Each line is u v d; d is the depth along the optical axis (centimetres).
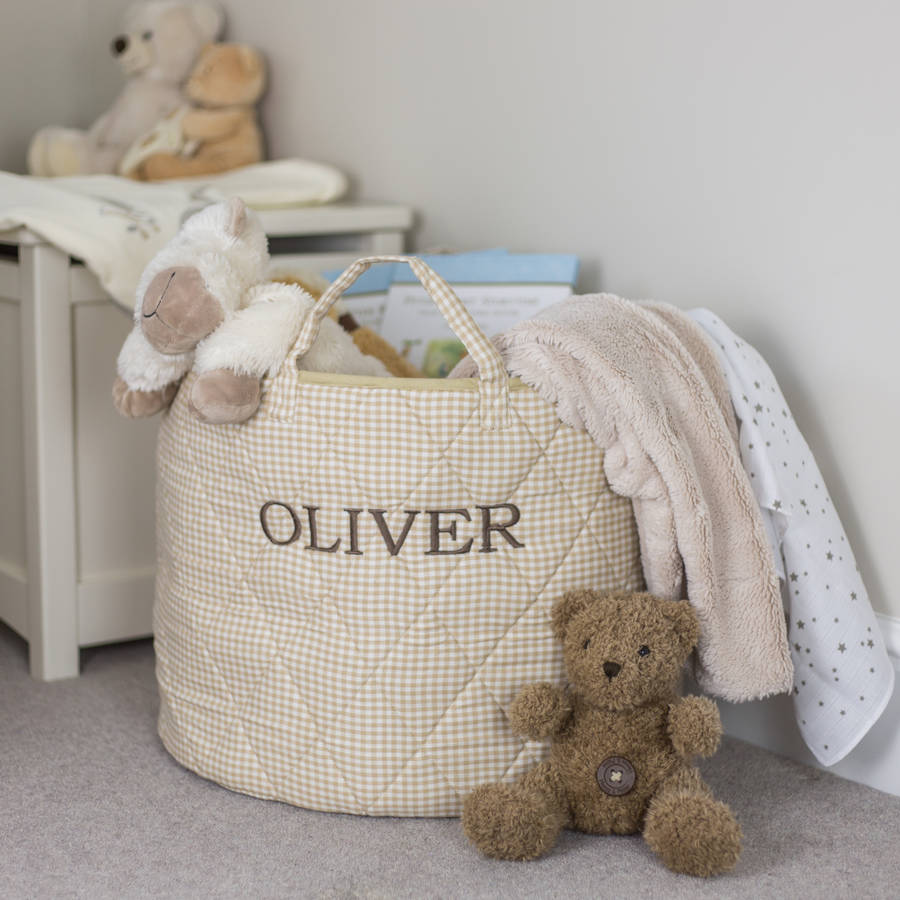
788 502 139
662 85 160
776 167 148
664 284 165
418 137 201
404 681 129
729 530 135
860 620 140
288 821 133
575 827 131
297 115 226
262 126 235
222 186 204
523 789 126
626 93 165
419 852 127
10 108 241
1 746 152
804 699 143
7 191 176
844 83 140
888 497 143
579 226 176
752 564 135
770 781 146
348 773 132
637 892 119
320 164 214
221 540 137
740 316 156
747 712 157
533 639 131
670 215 162
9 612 185
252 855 126
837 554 141
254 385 129
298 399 129
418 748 131
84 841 129
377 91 207
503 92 184
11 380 180
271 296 134
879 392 142
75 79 249
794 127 146
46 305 168
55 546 174
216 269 132
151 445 183
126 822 133
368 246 202
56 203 171
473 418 127
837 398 146
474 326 127
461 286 180
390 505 127
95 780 143
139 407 141
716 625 134
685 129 158
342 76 214
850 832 133
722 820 121
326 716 132
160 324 131
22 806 136
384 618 129
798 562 140
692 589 132
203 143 223
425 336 182
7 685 173
